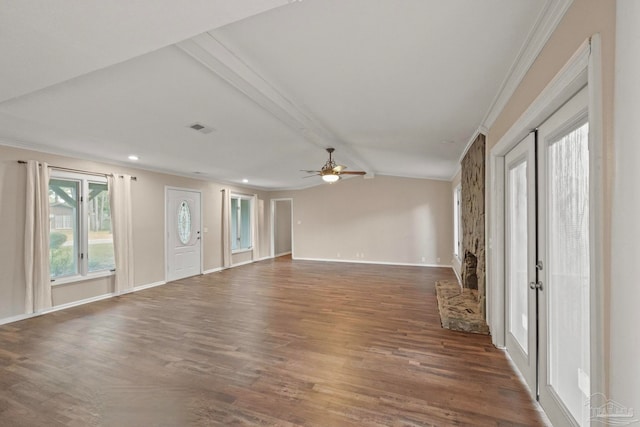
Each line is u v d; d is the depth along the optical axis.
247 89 2.59
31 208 4.05
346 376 2.46
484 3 1.54
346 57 2.14
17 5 1.29
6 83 2.07
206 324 3.72
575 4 1.35
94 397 2.19
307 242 9.47
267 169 6.63
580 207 1.60
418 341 3.15
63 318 4.00
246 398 2.17
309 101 2.97
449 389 2.27
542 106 1.73
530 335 2.15
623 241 0.97
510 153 2.70
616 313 1.00
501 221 2.94
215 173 6.80
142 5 1.33
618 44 0.98
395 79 2.47
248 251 8.92
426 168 6.91
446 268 7.67
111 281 5.16
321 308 4.36
